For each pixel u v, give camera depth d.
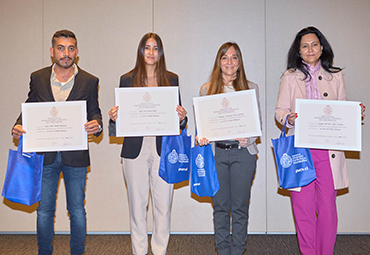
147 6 3.62
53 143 2.38
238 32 3.60
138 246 2.52
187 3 3.61
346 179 2.48
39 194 2.35
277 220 3.58
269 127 3.58
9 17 3.64
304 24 3.57
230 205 2.57
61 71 2.48
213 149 2.55
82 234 2.49
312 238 2.46
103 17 3.62
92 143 3.63
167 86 2.53
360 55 3.54
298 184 2.34
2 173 3.63
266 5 3.59
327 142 2.33
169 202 2.58
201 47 3.61
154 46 2.54
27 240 3.41
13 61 3.64
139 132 2.46
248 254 2.97
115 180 3.61
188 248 3.14
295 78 2.53
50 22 3.63
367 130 3.54
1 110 3.64
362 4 3.54
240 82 2.56
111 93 3.61
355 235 3.52
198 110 2.50
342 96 2.52
